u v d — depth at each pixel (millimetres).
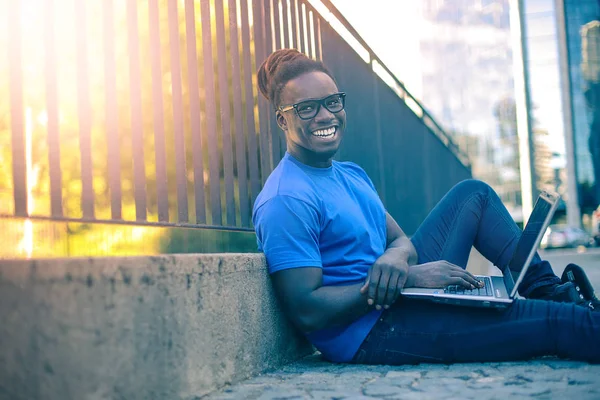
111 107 2436
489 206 3072
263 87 2934
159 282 1928
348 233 2645
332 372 2494
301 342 2930
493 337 2467
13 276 1591
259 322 2494
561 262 13570
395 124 6410
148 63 3896
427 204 7320
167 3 2855
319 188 2668
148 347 1870
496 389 2025
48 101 2180
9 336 1576
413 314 2566
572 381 2064
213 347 2166
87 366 1694
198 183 2955
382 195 5773
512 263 2768
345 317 2553
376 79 5902
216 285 2205
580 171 49125
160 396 1898
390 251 2664
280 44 3906
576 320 2383
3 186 2883
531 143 50438
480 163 44844
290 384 2266
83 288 1703
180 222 2779
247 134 3439
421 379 2258
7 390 1562
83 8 2344
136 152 2557
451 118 52906
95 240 2914
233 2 3395
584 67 49562
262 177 3564
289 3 4074
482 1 53719
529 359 2508
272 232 2568
